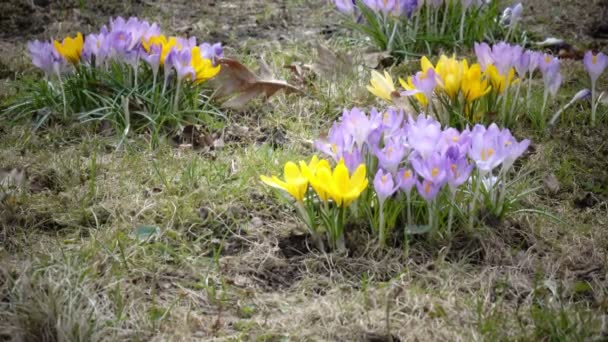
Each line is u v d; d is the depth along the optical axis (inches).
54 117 229.3
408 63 275.3
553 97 227.3
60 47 229.5
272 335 142.9
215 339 141.6
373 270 164.9
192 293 156.3
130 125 225.0
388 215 173.6
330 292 156.6
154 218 182.1
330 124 233.5
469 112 216.8
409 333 142.0
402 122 200.2
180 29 318.3
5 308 145.4
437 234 172.6
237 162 207.6
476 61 276.8
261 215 186.9
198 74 229.5
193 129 224.5
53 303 138.5
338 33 312.8
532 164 210.5
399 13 282.7
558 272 166.9
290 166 168.2
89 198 187.9
